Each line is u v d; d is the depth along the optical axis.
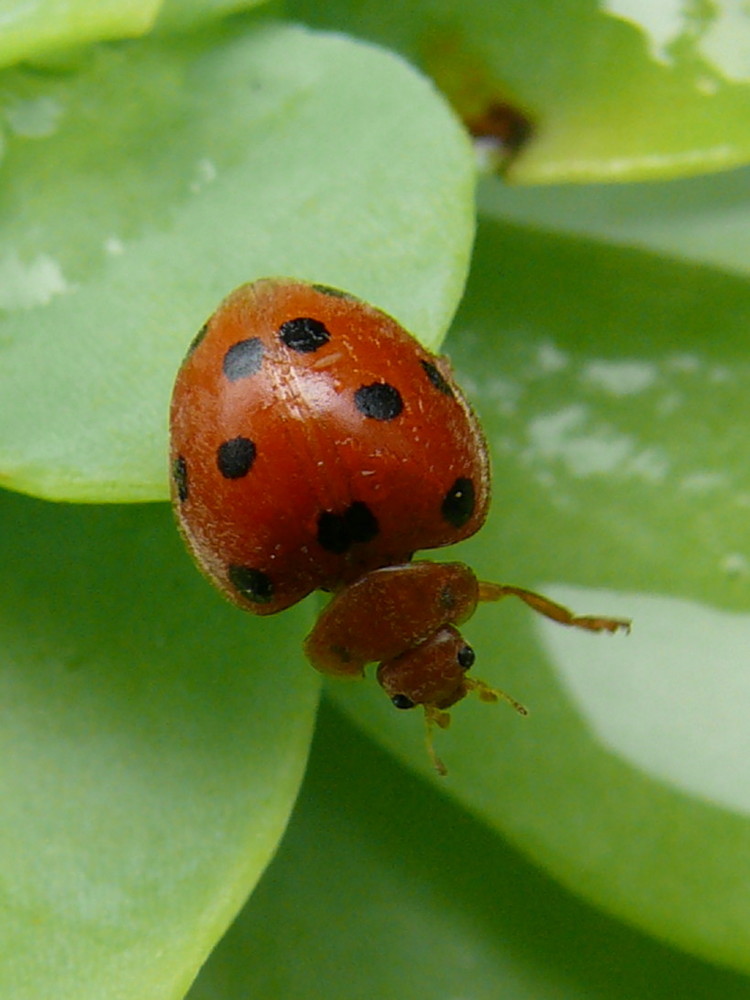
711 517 0.06
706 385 0.06
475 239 0.06
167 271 0.05
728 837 0.05
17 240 0.05
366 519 0.05
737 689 0.05
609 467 0.06
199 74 0.05
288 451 0.05
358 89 0.05
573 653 0.05
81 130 0.05
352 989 0.05
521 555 0.06
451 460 0.05
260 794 0.05
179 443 0.05
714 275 0.06
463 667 0.05
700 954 0.05
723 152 0.06
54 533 0.05
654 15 0.06
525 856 0.05
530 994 0.05
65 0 0.05
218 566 0.05
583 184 0.06
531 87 0.06
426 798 0.06
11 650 0.05
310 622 0.05
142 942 0.05
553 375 0.06
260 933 0.05
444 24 0.06
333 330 0.05
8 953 0.05
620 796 0.05
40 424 0.05
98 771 0.05
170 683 0.05
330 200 0.05
